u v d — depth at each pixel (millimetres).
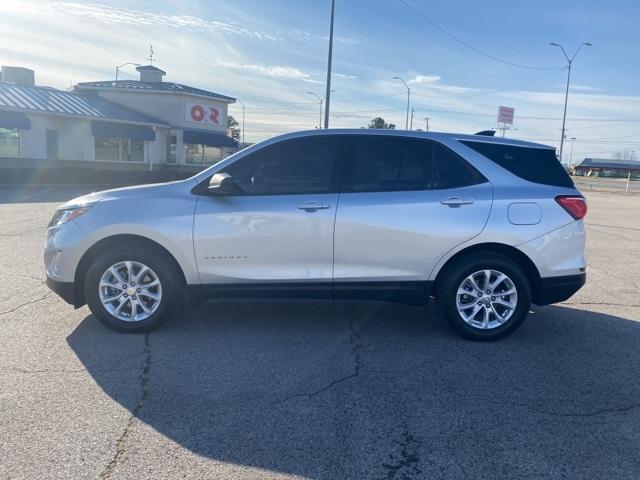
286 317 5820
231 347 4930
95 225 5051
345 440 3434
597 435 3553
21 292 6430
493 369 4574
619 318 6094
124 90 35375
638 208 22688
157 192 5199
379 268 5109
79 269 5168
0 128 26781
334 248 5066
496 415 3789
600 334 5527
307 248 5066
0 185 24656
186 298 6316
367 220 5035
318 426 3594
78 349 4785
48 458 3145
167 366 4480
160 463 3139
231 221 5047
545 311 6348
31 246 9289
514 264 5133
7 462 3096
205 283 5133
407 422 3670
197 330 5352
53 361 4512
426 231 5051
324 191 5133
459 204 5090
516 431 3582
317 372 4434
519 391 4168
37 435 3385
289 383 4219
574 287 5250
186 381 4211
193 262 5078
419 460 3238
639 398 4098
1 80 35781
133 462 3139
